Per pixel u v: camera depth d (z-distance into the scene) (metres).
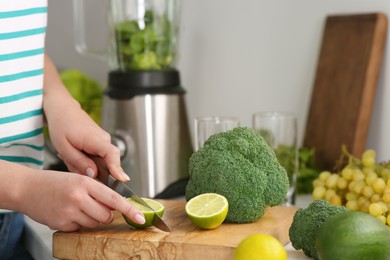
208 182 1.22
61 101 1.38
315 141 1.64
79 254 1.13
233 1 1.84
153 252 1.10
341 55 1.60
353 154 1.55
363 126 1.55
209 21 1.92
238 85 1.86
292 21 1.72
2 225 1.40
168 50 1.73
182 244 1.08
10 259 1.50
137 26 1.69
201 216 1.14
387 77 1.55
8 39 1.34
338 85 1.60
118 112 1.68
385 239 0.98
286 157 1.50
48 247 1.25
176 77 1.71
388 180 1.25
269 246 0.99
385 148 1.57
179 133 1.70
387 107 1.56
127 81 1.67
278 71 1.76
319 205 1.09
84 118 1.32
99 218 1.10
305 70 1.70
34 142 1.42
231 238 1.11
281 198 1.24
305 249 1.09
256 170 1.21
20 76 1.36
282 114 1.55
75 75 2.00
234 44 1.86
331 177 1.38
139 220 1.10
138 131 1.66
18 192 1.12
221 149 1.24
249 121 1.84
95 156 1.25
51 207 1.11
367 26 1.55
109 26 1.76
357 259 0.98
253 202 1.19
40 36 1.39
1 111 1.36
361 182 1.31
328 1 1.65
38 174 1.13
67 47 2.39
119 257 1.11
